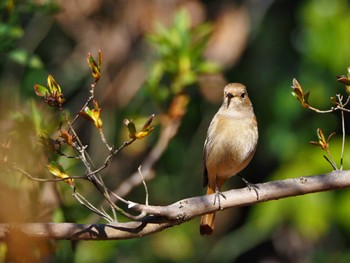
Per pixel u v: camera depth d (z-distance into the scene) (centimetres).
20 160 817
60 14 1221
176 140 1353
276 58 1430
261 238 1512
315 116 1395
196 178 1412
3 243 757
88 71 1349
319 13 1351
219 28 1282
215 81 1142
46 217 882
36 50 1391
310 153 1374
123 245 1334
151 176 997
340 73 1347
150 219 700
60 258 1058
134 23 1238
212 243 1529
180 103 1009
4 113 855
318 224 1317
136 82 1266
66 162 918
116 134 1314
